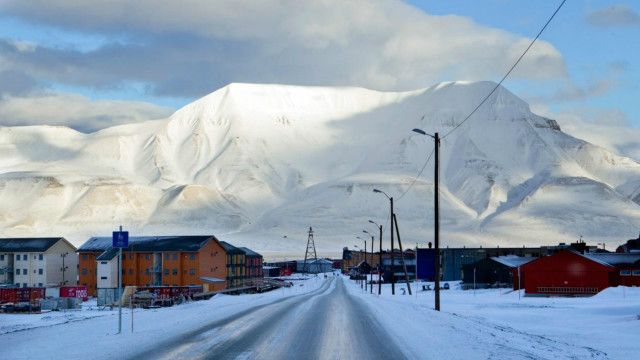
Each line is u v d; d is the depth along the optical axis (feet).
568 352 114.62
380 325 148.46
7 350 112.06
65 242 497.05
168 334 131.03
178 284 453.58
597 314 212.84
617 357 113.80
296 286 549.95
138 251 457.27
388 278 635.66
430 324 152.76
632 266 360.07
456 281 565.94
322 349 107.96
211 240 475.31
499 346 114.21
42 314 278.67
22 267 485.56
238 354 102.32
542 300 311.47
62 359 99.60
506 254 574.97
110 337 128.88
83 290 399.24
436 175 215.72
